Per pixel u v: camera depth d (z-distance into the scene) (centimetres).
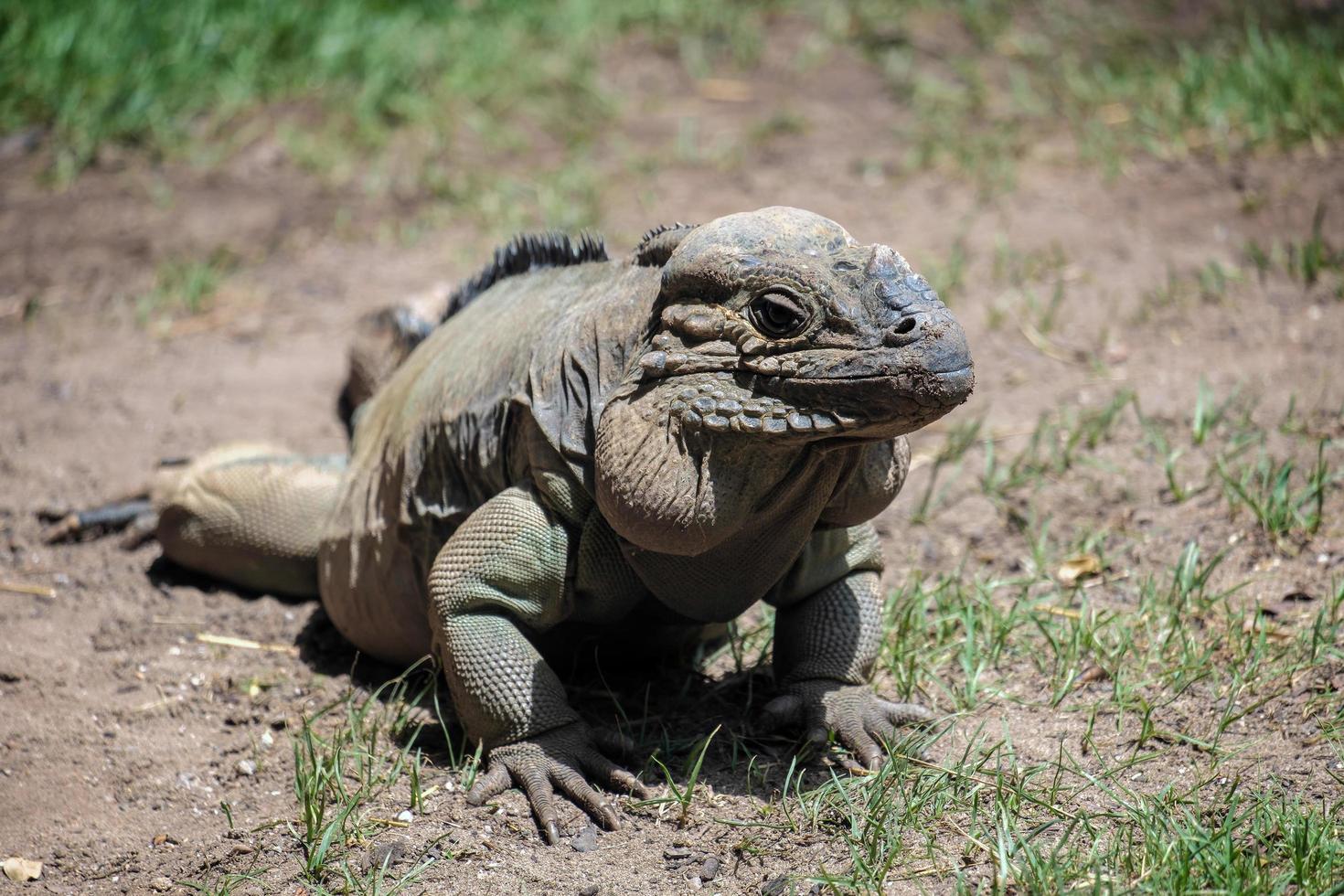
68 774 805
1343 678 800
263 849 737
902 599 927
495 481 790
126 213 1602
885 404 644
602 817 727
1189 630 866
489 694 750
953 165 1602
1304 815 692
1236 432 1081
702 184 1608
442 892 691
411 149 1700
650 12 1970
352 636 913
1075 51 1847
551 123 1756
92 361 1345
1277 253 1338
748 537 721
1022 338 1264
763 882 684
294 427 1223
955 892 656
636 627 816
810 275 660
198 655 930
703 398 673
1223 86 1620
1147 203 1473
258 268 1514
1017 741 786
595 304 764
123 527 1080
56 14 1769
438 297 1190
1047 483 1060
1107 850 679
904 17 1970
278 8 1836
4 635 948
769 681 856
